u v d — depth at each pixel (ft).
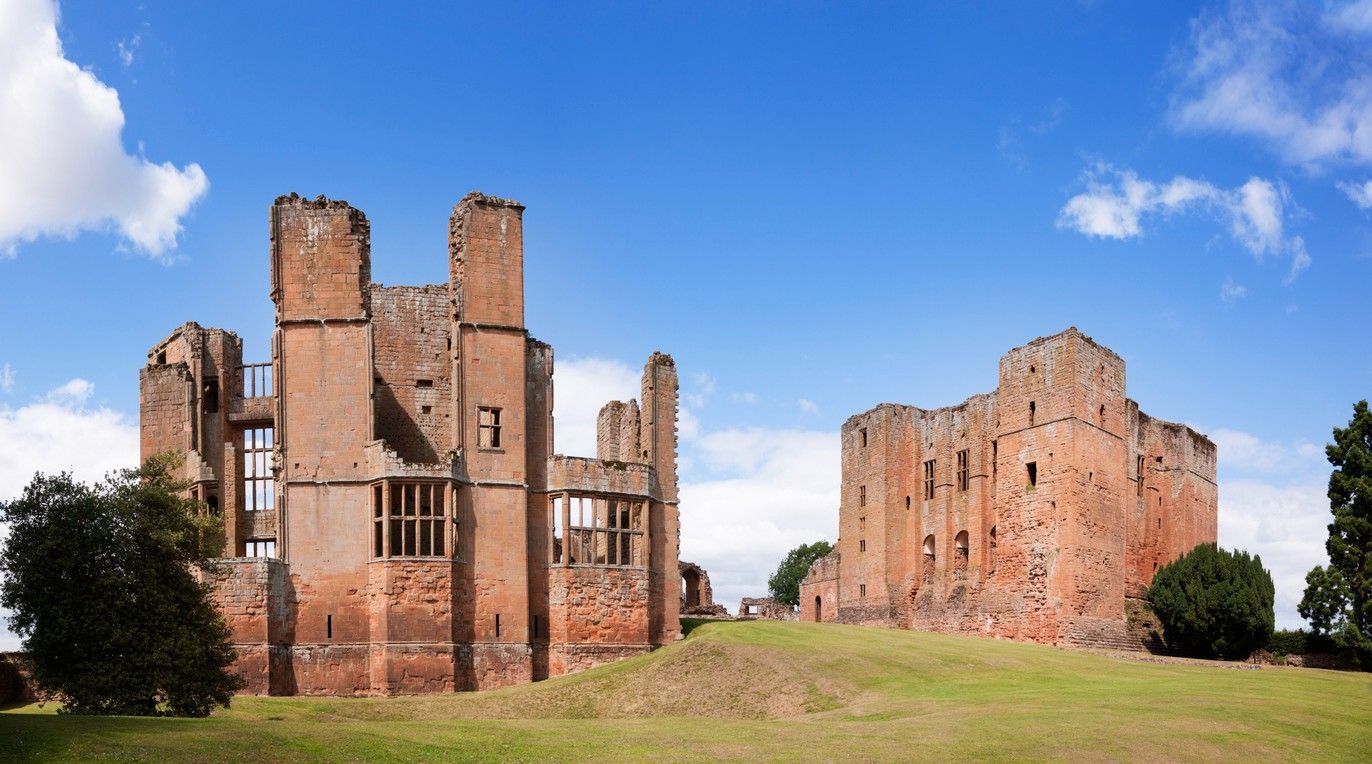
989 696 182.80
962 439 355.77
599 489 252.42
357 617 230.48
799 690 197.36
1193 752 146.82
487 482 240.94
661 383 274.16
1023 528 317.63
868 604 372.79
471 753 134.41
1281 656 298.97
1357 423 307.99
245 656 221.05
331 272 238.68
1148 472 348.59
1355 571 297.12
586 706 205.36
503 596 238.89
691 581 375.45
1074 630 298.76
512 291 248.11
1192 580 310.04
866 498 381.60
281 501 232.53
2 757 110.83
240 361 274.98
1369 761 151.64
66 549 161.79
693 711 196.75
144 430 265.13
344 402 235.40
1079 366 312.29
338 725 146.00
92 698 159.43
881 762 135.74
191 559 176.24
